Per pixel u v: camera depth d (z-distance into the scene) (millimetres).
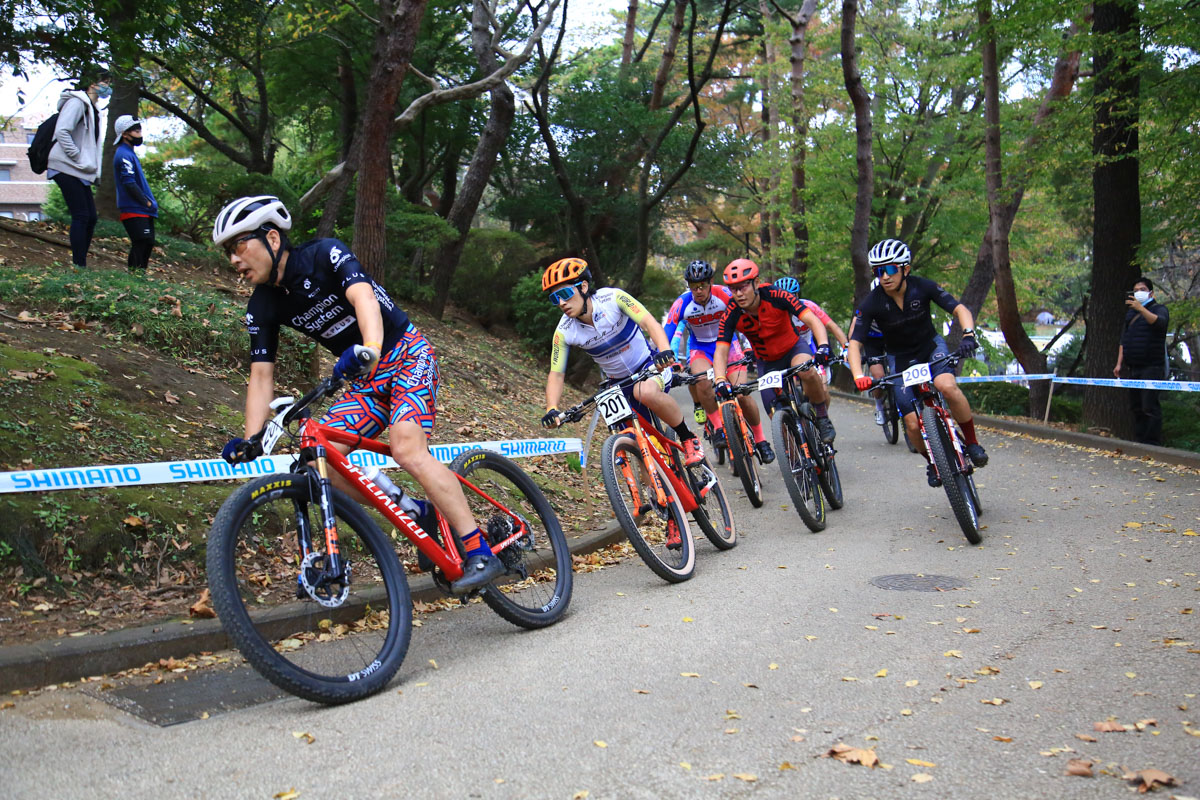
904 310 7191
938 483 7039
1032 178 15195
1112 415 13961
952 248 25344
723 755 3023
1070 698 3475
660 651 4176
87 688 3723
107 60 9430
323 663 3859
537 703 3537
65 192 8758
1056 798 2684
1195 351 22344
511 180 26234
